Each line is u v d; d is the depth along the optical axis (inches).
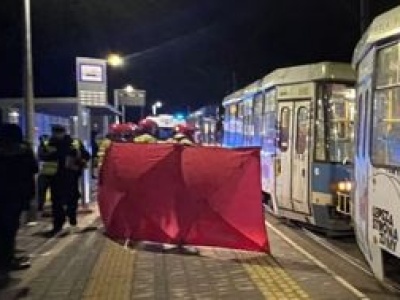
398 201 299.1
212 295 335.6
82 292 346.9
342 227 525.7
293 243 500.1
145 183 487.8
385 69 327.3
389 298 326.6
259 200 445.4
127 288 353.7
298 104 572.4
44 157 546.9
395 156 306.7
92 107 773.3
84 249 470.9
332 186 526.3
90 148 799.7
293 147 577.0
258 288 349.1
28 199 410.3
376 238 335.3
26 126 607.2
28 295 342.6
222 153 457.4
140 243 489.4
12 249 404.8
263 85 694.5
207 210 460.1
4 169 397.7
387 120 321.4
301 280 367.2
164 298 331.3
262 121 705.0
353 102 540.1
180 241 471.2
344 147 532.4
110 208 518.0
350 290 342.3
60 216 545.3
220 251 457.7
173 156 476.1
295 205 573.9
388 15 322.3
